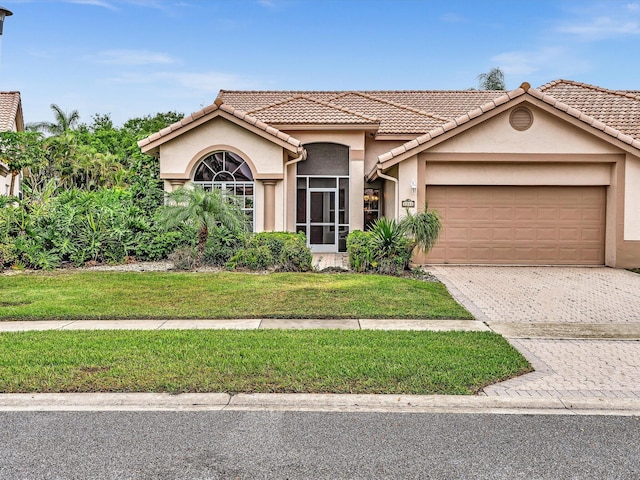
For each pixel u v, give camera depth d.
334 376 6.26
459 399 5.75
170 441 4.78
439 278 14.21
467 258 16.95
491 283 13.53
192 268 14.45
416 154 16.27
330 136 19.95
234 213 15.26
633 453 4.59
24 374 6.27
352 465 4.36
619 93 20.14
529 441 4.82
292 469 4.29
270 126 18.11
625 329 8.95
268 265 14.45
